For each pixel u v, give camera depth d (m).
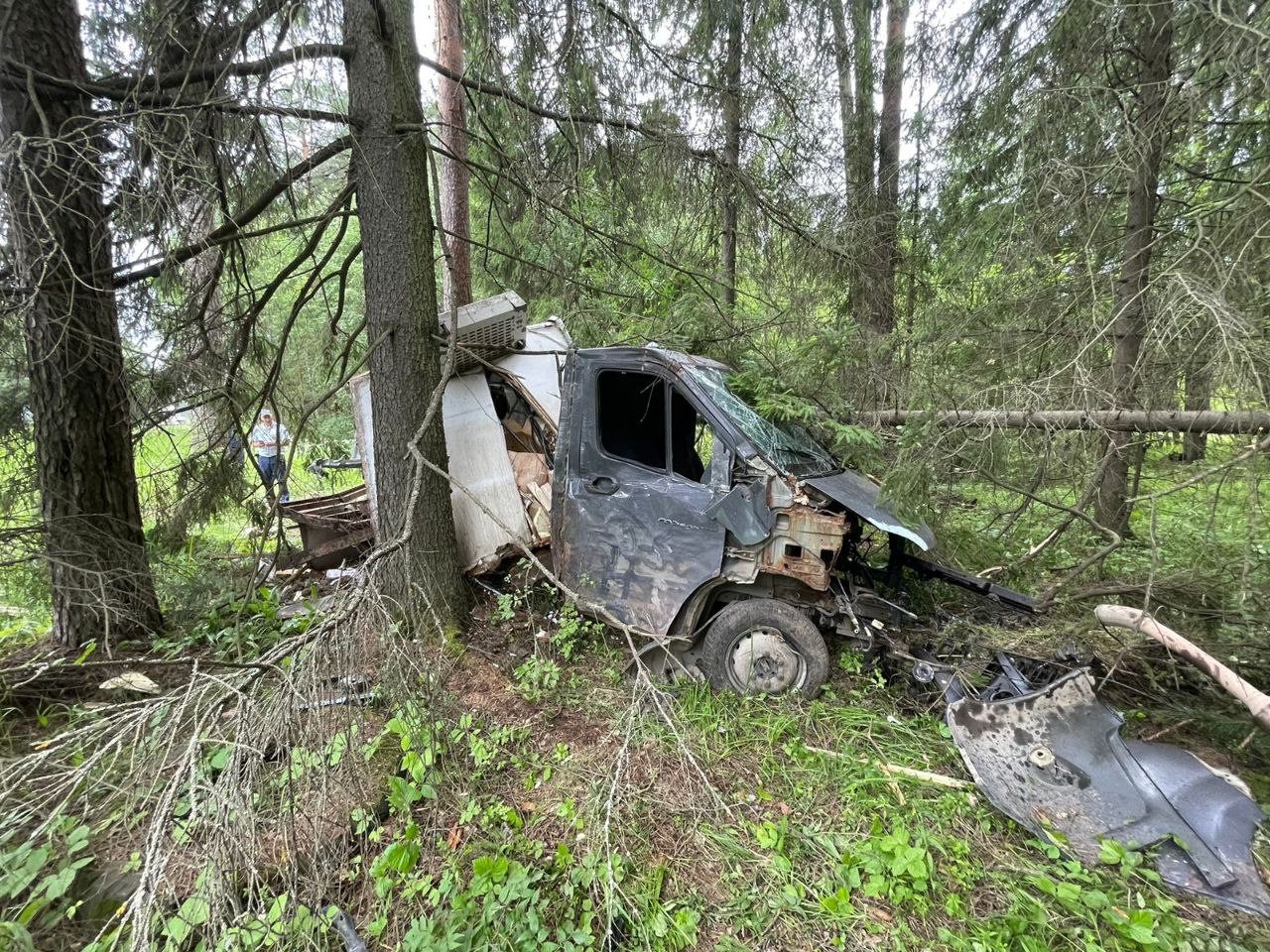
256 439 6.12
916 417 3.90
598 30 3.94
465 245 6.88
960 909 1.97
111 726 1.70
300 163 3.37
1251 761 2.69
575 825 2.34
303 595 4.49
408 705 2.30
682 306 5.09
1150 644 3.19
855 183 5.88
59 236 2.88
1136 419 3.35
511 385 4.78
